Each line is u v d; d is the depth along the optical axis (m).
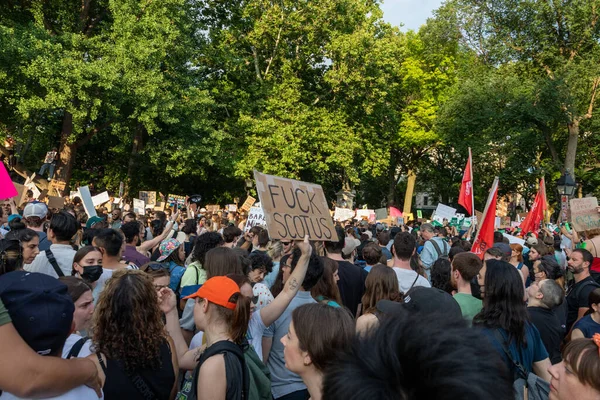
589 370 2.25
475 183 41.88
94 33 27.69
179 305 5.62
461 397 0.88
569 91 27.28
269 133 28.33
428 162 46.16
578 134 32.25
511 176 34.44
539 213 13.58
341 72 28.72
